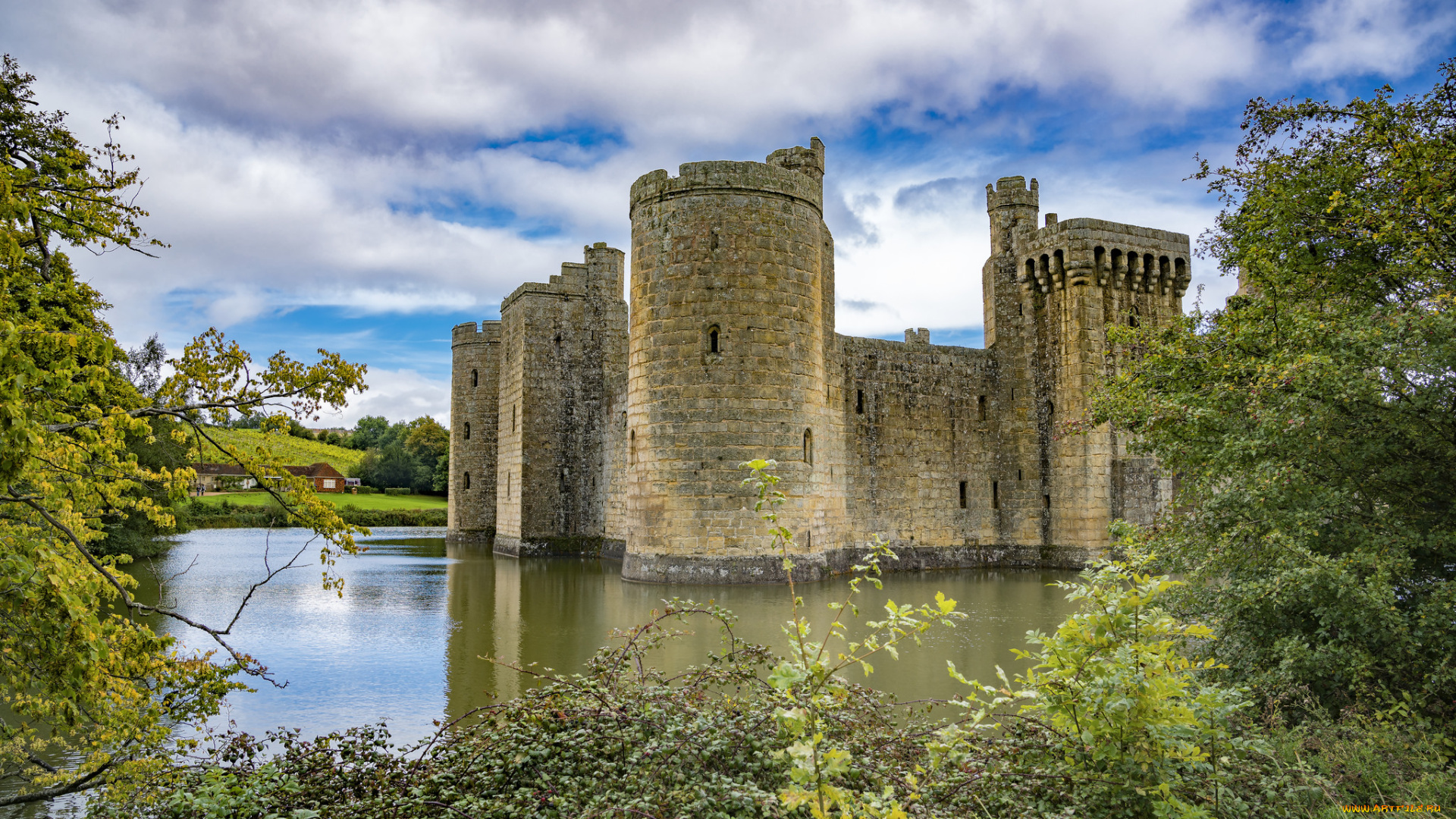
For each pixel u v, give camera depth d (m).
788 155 36.47
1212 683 12.34
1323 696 11.62
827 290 40.03
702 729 9.08
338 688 17.47
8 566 7.88
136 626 9.22
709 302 32.28
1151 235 43.53
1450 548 12.14
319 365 10.24
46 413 7.64
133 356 41.19
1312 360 12.98
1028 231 45.09
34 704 10.60
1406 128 15.09
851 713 9.70
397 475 126.06
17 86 12.78
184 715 9.88
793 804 6.29
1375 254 15.85
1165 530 15.61
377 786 9.34
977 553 44.62
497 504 54.25
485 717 10.52
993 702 8.15
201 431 10.01
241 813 8.56
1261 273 16.95
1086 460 41.44
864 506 41.91
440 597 31.12
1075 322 42.03
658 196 33.38
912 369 44.12
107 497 11.67
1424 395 12.36
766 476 8.04
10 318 7.95
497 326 60.28
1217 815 7.82
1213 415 15.41
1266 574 12.94
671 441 32.22
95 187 12.59
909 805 7.80
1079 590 8.40
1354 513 13.16
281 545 59.25
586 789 8.59
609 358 49.66
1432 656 11.18
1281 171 16.78
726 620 11.84
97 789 10.77
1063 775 8.24
